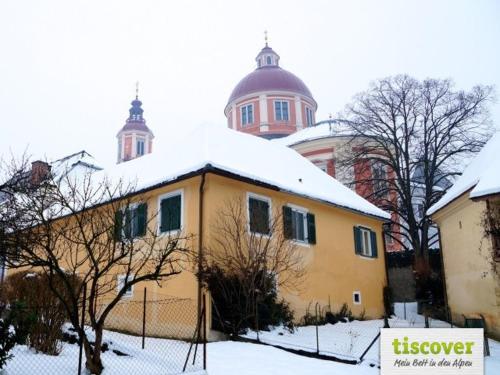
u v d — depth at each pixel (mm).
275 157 21188
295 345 12938
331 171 36344
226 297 14281
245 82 47531
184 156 17547
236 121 46906
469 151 29641
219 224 15234
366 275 21484
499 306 16359
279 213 17344
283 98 45844
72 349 9734
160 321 15250
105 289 16422
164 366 9383
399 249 37500
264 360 10906
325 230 19688
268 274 15359
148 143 72688
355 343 13961
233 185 16141
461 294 19344
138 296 16141
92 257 8688
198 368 9469
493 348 14664
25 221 9805
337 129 36312
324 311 18500
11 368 7953
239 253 14883
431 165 30203
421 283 24828
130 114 75125
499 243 15734
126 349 10469
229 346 12547
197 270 14516
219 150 17484
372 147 31859
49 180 13070
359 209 21250
